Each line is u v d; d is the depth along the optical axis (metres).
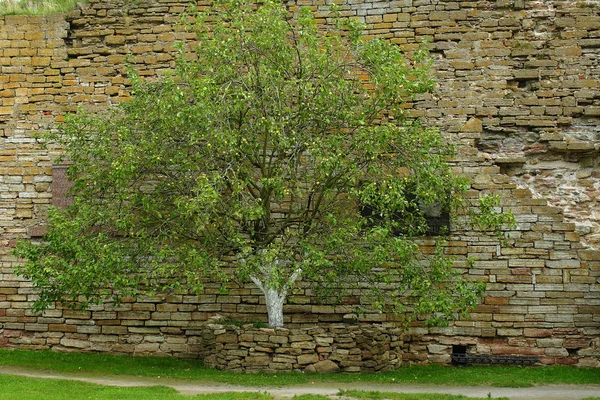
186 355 16.27
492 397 12.43
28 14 17.67
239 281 14.84
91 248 13.60
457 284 14.11
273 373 14.00
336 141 13.23
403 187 13.25
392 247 13.40
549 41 16.47
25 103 17.28
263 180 12.88
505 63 16.47
